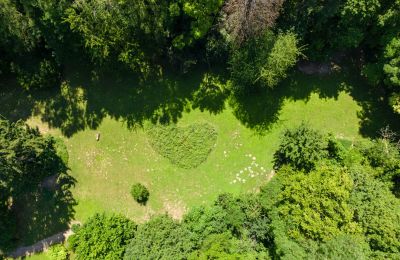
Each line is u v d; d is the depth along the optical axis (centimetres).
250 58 3784
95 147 4219
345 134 4147
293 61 3791
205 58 4047
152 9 3403
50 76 4088
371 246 3334
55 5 3362
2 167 3494
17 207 4216
